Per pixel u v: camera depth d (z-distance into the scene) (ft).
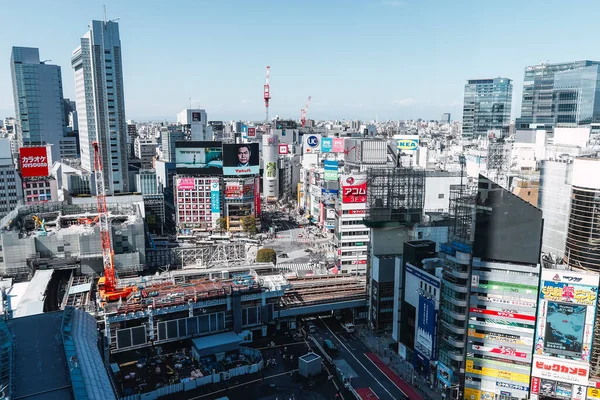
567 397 389.19
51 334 298.56
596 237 483.51
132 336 480.23
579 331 381.40
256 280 556.10
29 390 233.96
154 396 409.69
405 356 492.54
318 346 521.65
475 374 410.11
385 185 572.51
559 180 581.94
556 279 381.60
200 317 506.89
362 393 424.87
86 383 241.55
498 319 400.47
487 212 395.55
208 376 438.40
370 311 572.10
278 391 427.33
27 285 601.21
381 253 573.74
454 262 410.11
